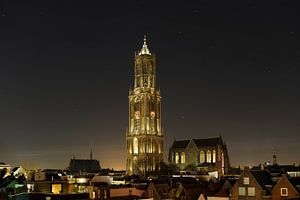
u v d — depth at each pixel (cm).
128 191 12562
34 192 12950
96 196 12038
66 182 14700
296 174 15750
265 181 10506
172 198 12294
